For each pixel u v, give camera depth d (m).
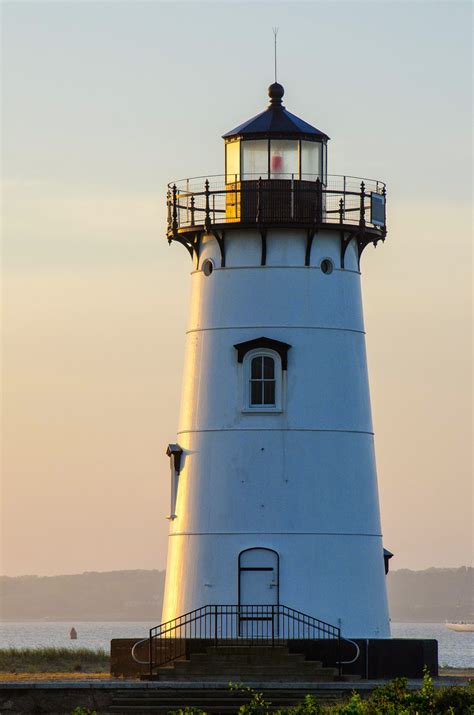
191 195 166.88
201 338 166.12
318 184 164.12
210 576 160.00
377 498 167.25
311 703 120.12
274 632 157.50
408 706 118.56
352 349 166.00
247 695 139.62
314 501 160.12
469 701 120.44
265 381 162.62
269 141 165.12
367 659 154.00
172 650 155.38
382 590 164.62
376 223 168.50
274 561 158.88
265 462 160.62
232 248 165.25
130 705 138.50
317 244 165.12
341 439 162.62
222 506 160.75
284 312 163.25
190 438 165.00
